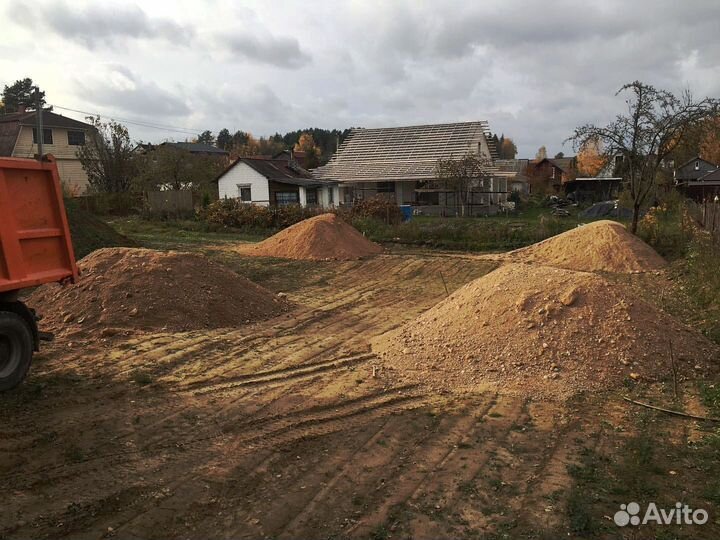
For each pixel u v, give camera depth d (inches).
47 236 267.9
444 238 883.4
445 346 304.5
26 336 254.8
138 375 272.1
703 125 697.6
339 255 725.3
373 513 156.6
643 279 565.9
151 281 386.9
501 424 218.8
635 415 224.8
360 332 376.8
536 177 2423.7
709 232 595.2
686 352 282.7
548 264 669.3
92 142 1451.8
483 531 147.2
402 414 230.8
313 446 201.3
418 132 1825.8
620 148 729.0
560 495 164.1
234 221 1113.4
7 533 144.5
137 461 187.6
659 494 163.6
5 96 2453.2
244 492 168.9
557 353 276.7
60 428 211.5
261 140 4667.8
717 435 202.8
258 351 322.0
